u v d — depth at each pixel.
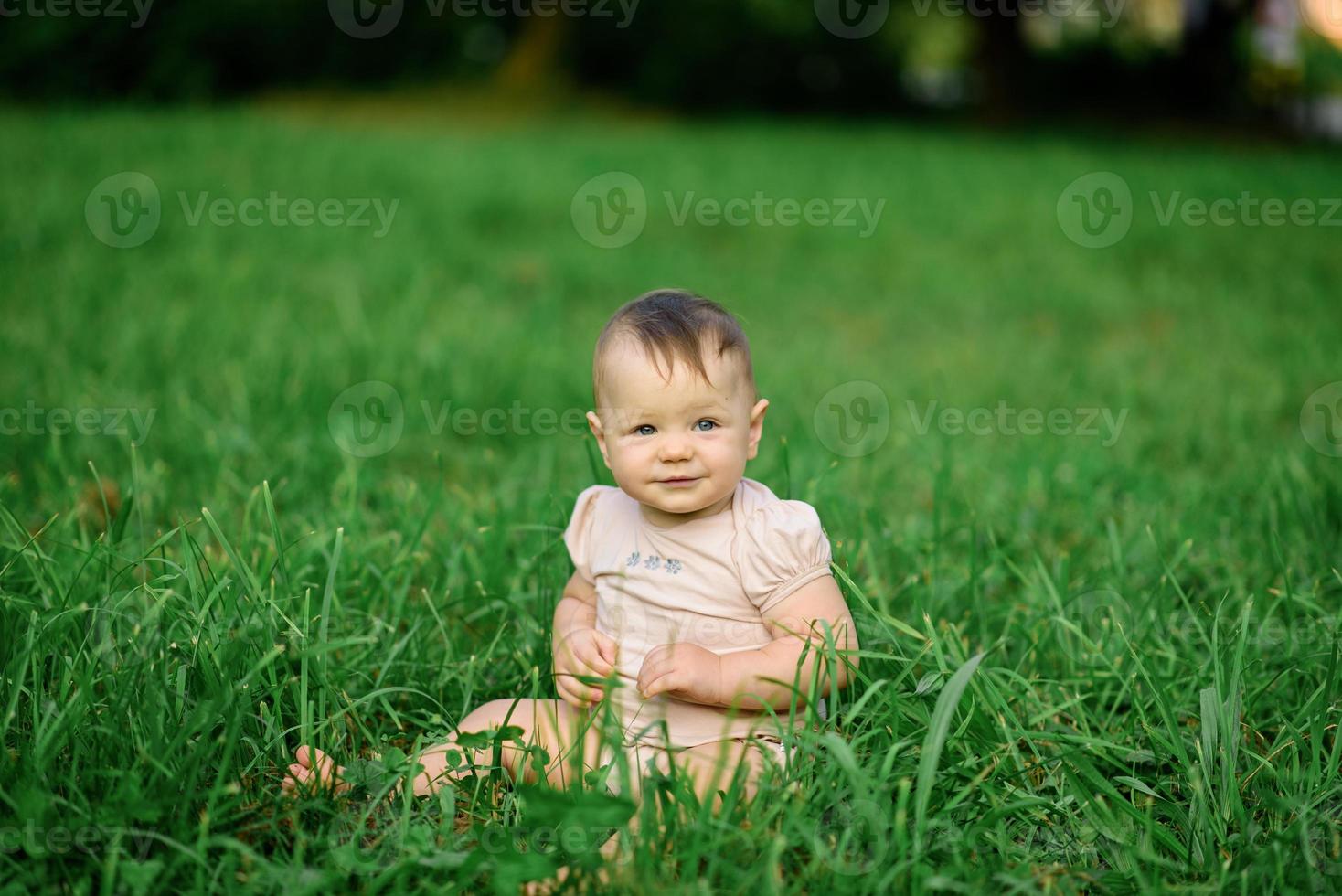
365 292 6.30
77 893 1.70
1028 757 2.26
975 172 12.48
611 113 20.38
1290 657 2.54
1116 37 24.11
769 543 2.19
